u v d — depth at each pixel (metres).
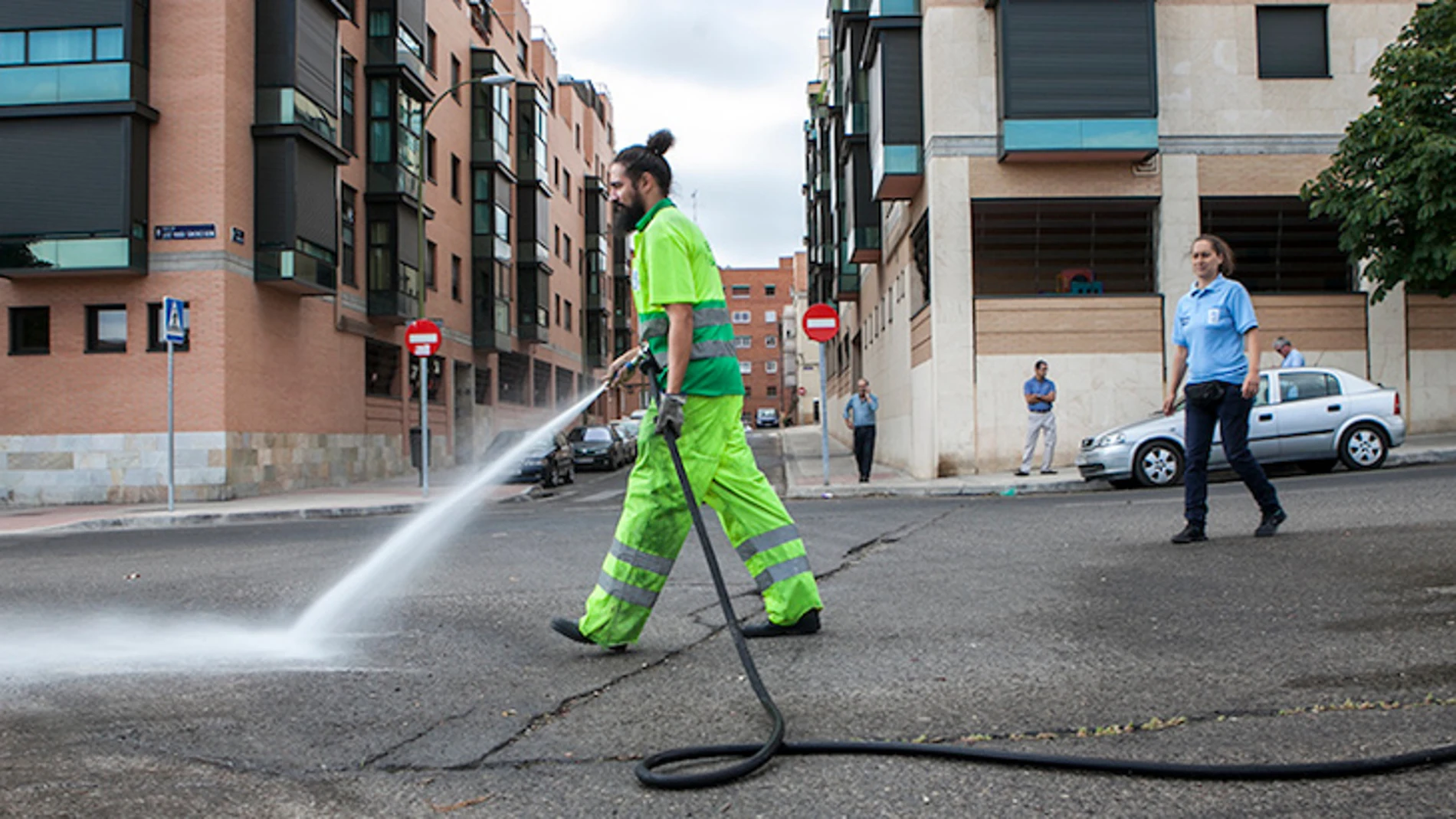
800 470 22.03
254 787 2.70
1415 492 8.43
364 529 11.70
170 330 15.62
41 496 19.00
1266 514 6.46
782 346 99.81
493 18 36.41
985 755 2.73
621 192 4.04
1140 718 3.06
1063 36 16.73
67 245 18.59
